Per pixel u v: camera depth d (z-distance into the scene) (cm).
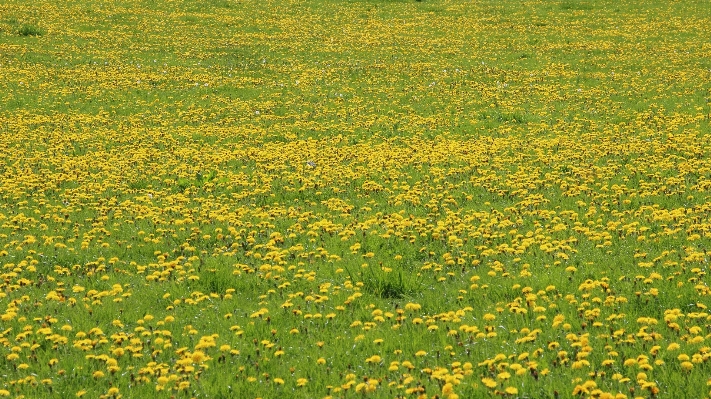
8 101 2744
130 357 972
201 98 2883
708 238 1341
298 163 2011
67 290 1215
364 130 2441
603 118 2516
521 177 1802
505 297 1141
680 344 934
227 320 1088
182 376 890
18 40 3806
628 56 3594
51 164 2044
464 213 1596
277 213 1598
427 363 930
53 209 1655
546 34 4191
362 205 1675
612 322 1016
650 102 2711
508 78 3189
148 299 1181
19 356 973
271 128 2478
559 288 1152
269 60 3591
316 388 888
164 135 2372
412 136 2367
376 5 5109
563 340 970
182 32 4194
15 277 1269
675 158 1961
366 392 845
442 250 1361
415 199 1653
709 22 4422
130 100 2839
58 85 3014
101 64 3419
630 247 1323
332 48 3856
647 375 861
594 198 1641
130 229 1533
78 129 2447
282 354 960
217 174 1952
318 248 1366
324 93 2966
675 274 1169
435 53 3756
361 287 1209
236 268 1285
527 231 1455
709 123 2377
